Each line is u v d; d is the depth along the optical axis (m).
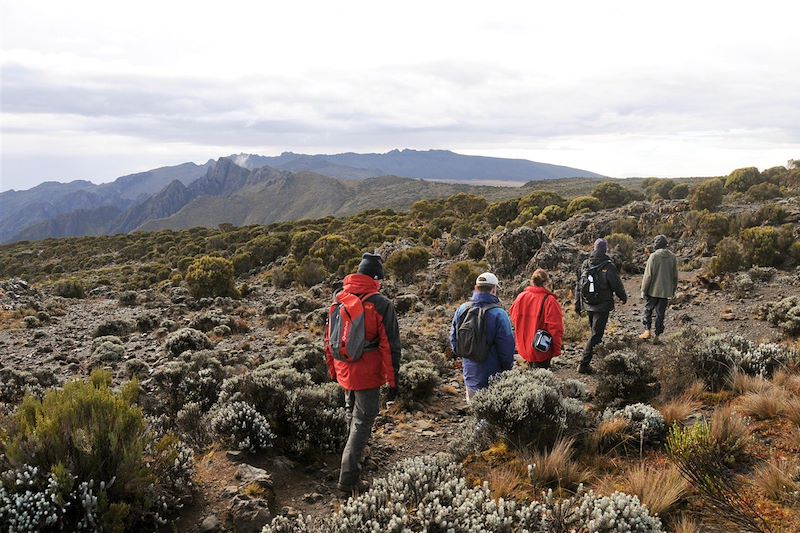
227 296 24.30
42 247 94.69
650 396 6.55
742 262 17.44
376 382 4.60
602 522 3.25
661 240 10.30
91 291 33.69
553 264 21.31
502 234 23.83
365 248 41.03
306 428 5.36
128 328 15.80
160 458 4.06
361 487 4.63
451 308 18.08
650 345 10.21
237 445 5.06
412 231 45.12
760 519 3.43
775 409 5.32
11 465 3.57
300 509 4.25
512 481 4.25
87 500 3.33
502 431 5.15
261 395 5.64
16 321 17.06
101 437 3.74
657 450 4.84
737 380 6.42
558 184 194.25
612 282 8.63
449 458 4.80
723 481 3.86
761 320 11.73
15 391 8.53
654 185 52.66
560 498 3.72
